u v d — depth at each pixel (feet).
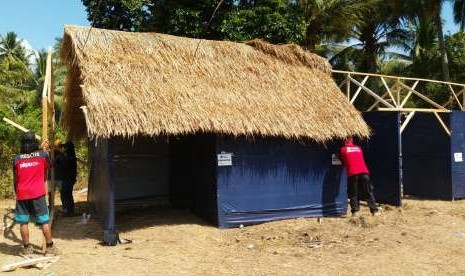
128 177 45.37
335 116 38.40
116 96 31.60
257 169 35.88
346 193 39.45
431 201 46.96
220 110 34.14
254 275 23.43
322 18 79.82
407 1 93.15
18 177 26.81
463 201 46.78
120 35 37.32
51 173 35.45
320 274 23.39
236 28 65.10
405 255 26.37
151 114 31.32
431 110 46.55
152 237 31.58
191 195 39.96
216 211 34.53
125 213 41.32
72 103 43.04
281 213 36.78
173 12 67.36
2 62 126.82
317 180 38.27
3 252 27.84
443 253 26.81
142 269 24.38
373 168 45.14
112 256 26.86
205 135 36.55
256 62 41.42
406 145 51.19
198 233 32.73
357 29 100.73
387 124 43.93
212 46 40.75
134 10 71.15
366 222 33.86
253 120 34.37
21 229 26.99
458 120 47.75
